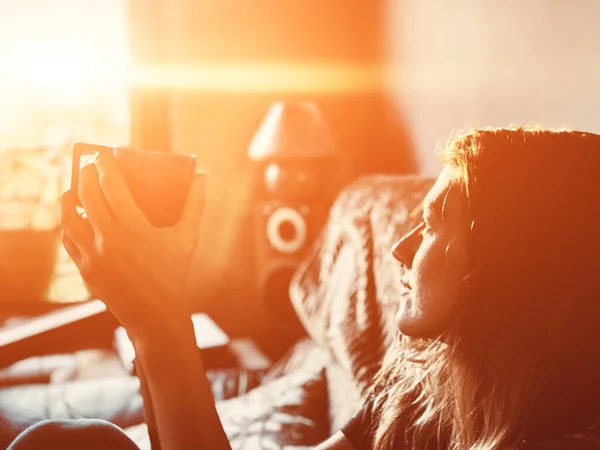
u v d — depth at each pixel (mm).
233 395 1961
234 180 3043
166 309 650
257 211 2730
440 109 2330
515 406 644
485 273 659
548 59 1707
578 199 639
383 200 1715
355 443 911
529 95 1801
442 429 792
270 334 2760
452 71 2229
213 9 2951
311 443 1503
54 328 1471
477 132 690
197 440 647
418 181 1723
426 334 716
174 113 2967
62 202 646
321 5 2994
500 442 643
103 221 623
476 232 664
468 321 674
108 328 1534
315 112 2707
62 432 638
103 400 1719
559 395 636
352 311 1669
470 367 677
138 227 631
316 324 1838
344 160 3027
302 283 1980
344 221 1843
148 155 649
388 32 2744
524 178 652
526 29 1799
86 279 639
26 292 2723
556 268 636
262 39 3004
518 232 647
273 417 1564
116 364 2209
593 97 1540
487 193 661
